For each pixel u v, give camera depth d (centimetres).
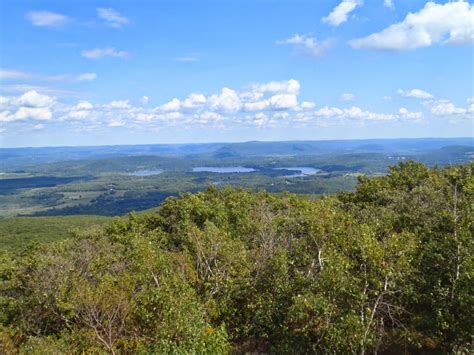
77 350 1612
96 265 2212
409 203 2288
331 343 1320
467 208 1641
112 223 3809
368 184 2984
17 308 2142
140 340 1495
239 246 1995
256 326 1692
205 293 1767
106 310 1576
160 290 1491
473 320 1312
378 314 1502
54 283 2053
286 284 1566
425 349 1503
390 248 1385
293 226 1989
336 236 1497
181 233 2988
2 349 1762
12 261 3175
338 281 1339
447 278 1451
